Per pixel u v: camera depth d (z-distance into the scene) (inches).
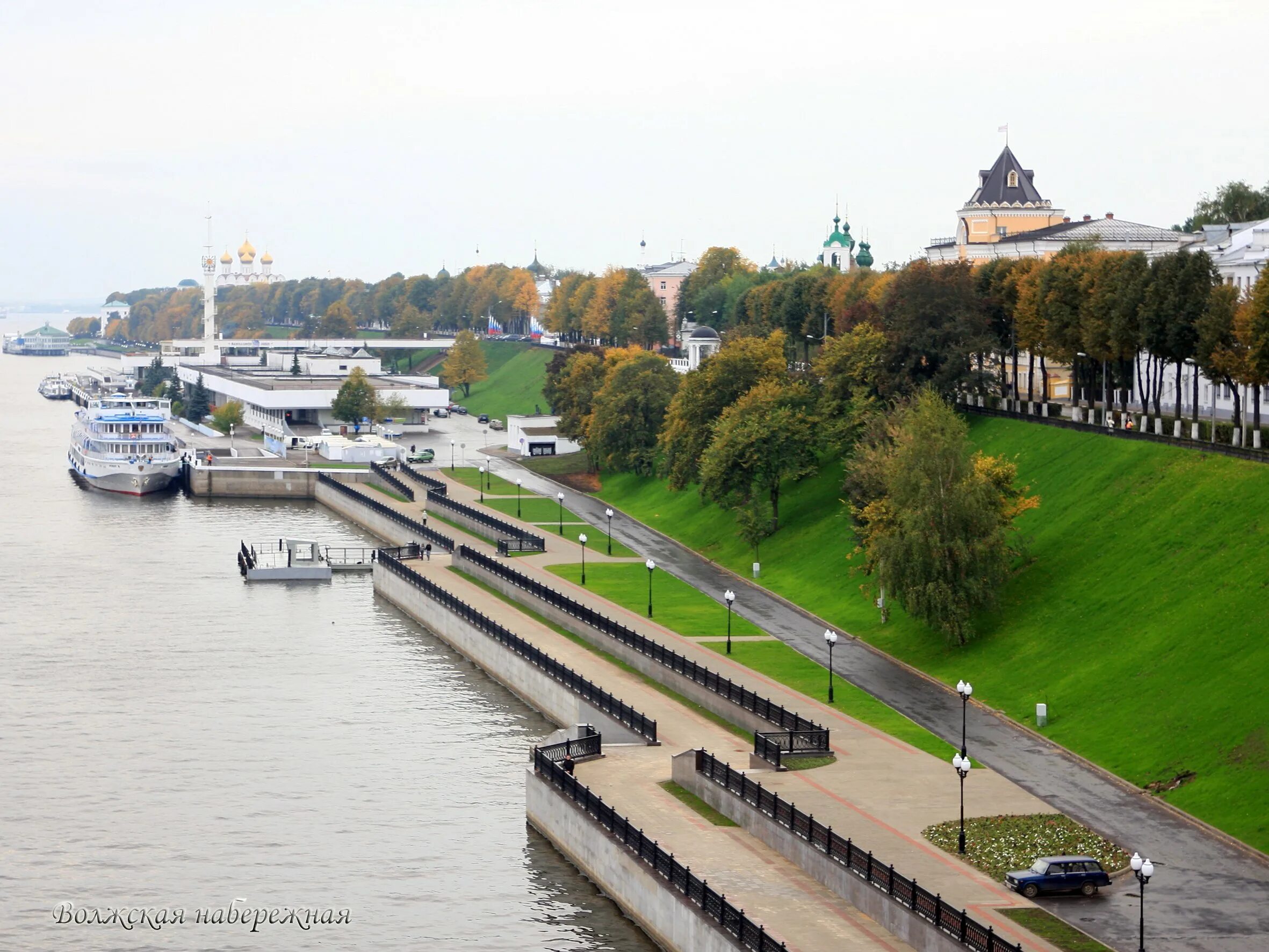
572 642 7126.0
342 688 6894.7
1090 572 6299.2
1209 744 4712.1
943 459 6333.7
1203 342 7007.9
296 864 4773.6
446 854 4862.2
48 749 5915.4
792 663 6382.9
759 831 4419.3
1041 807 4495.6
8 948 4229.8
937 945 3508.9
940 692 5885.8
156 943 4256.9
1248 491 6077.8
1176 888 3868.1
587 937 4224.9
